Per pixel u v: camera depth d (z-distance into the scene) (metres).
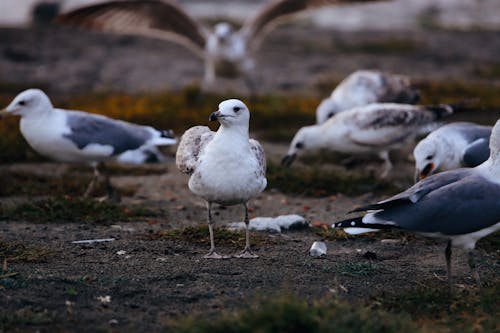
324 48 34.62
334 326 6.94
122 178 15.48
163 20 18.06
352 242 11.08
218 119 9.27
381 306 8.13
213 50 20.89
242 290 8.59
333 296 8.40
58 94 25.16
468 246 8.83
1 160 16.59
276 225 11.58
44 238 10.80
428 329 7.25
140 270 9.34
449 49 34.44
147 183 15.04
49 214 11.95
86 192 13.62
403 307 8.12
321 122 17.31
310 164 16.55
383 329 7.16
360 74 17.41
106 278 8.91
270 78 28.16
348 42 36.19
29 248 10.12
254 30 21.03
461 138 12.77
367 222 8.60
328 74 28.86
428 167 12.62
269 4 19.70
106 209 12.36
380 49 34.25
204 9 48.81
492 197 8.54
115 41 34.97
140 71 29.20
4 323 7.43
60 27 37.88
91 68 29.58
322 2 18.42
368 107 14.95
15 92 25.42
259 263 9.75
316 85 26.56
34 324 7.45
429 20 45.03
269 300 7.44
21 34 35.72
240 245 10.63
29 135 13.12
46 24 39.12
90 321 7.61
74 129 13.03
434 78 27.64
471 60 32.12
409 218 8.50
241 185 9.51
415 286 9.00
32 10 41.50
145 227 11.70
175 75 28.50
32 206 12.17
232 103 9.30
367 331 6.98
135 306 8.05
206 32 20.03
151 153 15.77
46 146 13.12
